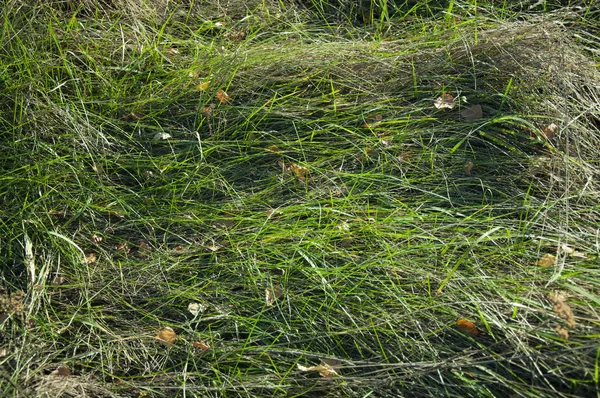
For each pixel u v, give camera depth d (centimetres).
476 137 331
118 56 369
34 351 273
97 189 325
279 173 331
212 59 365
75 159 329
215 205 319
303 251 293
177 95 356
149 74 359
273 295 286
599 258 277
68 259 304
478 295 272
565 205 302
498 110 337
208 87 354
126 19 384
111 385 268
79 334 284
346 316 278
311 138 338
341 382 260
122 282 297
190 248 308
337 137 341
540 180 317
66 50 358
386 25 395
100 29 377
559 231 290
